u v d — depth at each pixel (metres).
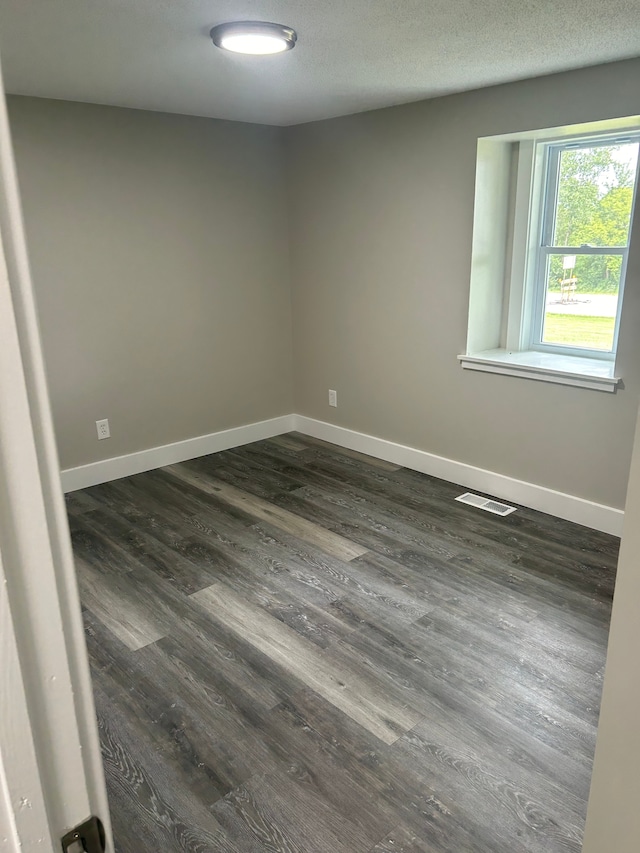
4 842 0.52
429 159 3.60
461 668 2.31
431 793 1.81
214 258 4.29
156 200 3.93
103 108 3.61
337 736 2.01
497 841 1.66
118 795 1.82
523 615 2.62
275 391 4.90
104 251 3.78
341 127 4.03
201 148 4.06
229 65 2.74
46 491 0.47
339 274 4.35
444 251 3.67
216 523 3.47
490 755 1.93
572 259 3.47
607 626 2.54
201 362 4.39
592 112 2.88
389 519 3.49
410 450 4.20
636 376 3.00
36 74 2.88
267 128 4.36
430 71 2.89
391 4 2.02
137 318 4.00
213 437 4.57
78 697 0.53
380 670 2.31
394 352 4.14
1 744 0.49
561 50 2.56
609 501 3.24
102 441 4.02
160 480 4.09
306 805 1.78
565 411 3.31
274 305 4.72
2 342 0.43
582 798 1.78
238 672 2.31
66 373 3.79
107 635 2.53
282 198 4.56
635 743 1.16
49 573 0.49
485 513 3.54
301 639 2.48
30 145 3.41
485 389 3.66
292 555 3.12
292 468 4.28
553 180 3.48
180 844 1.67
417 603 2.71
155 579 2.92
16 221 0.43
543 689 2.20
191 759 1.94
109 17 2.11
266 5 2.02
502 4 2.03
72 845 0.55
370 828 1.70
